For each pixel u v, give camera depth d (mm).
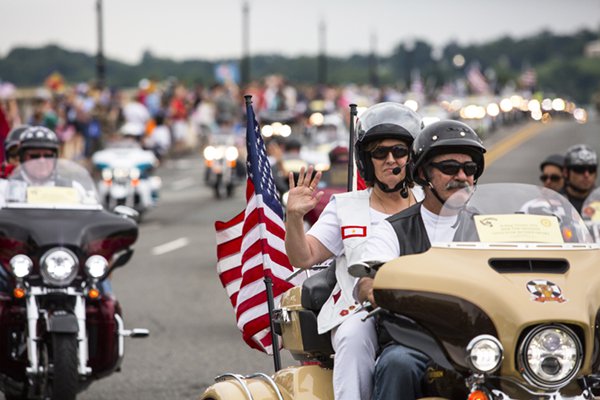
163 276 40250
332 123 62781
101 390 23719
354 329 13023
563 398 11461
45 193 21359
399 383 12273
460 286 11383
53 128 72688
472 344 11000
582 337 11250
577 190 24469
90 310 20859
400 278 11656
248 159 16625
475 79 185875
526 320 11023
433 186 13109
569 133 141625
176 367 25844
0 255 20453
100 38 102500
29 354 19797
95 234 20719
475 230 12148
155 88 111875
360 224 14016
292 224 13742
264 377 13977
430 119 14805
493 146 116375
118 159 58688
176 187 81438
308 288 13945
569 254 11883
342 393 12930
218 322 31453
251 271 16453
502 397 11320
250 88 123188
